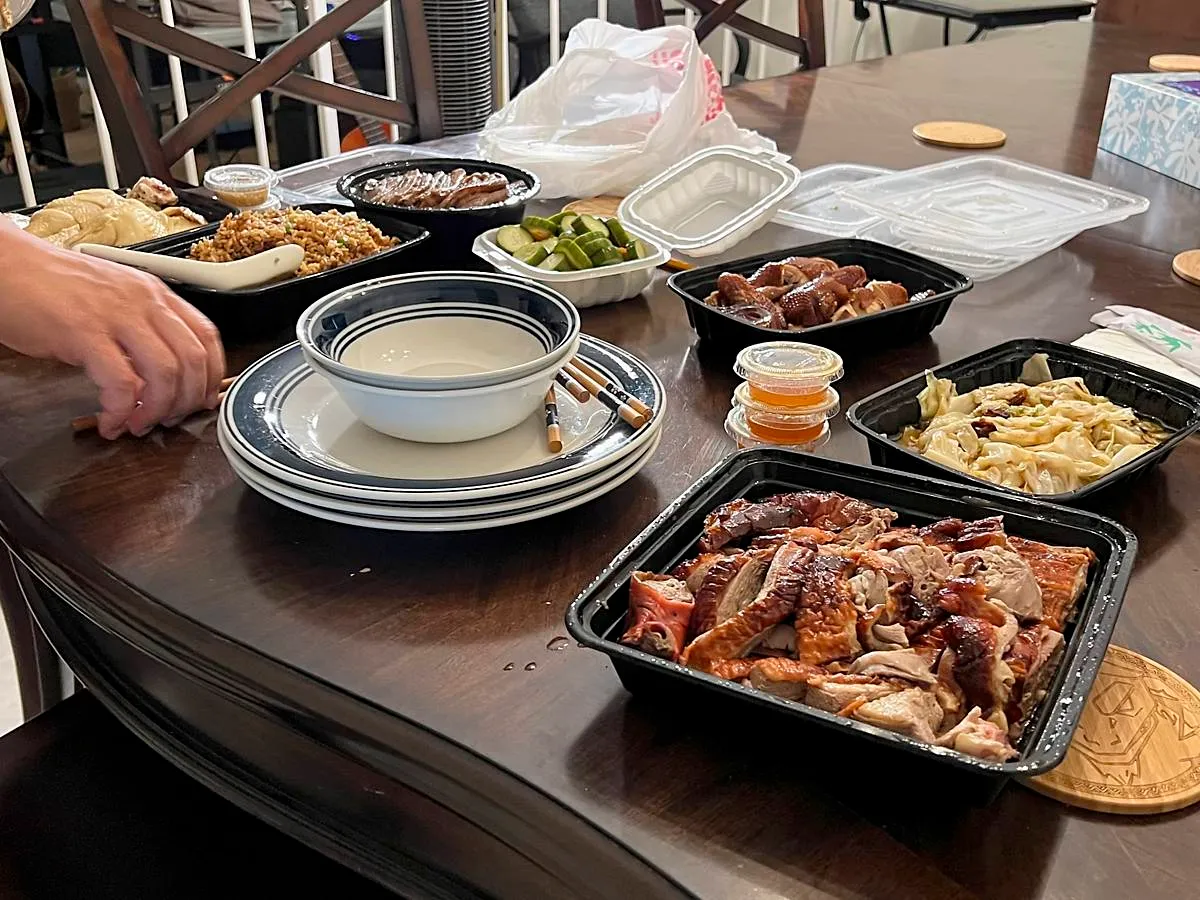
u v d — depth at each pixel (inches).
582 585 27.2
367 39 108.4
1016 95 81.4
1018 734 21.3
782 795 21.0
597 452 29.4
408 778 22.7
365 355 33.3
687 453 33.6
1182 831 20.5
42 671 42.9
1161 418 34.5
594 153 56.1
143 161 59.4
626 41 62.2
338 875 31.9
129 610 26.5
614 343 41.4
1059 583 23.7
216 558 27.9
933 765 19.5
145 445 33.1
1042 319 44.6
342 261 42.5
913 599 23.6
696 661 22.3
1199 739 22.3
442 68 73.2
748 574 24.1
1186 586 27.7
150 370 32.0
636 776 21.4
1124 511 30.8
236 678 24.7
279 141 116.0
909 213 51.4
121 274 33.3
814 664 22.2
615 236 45.5
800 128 71.4
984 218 51.8
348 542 28.6
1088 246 53.1
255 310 39.5
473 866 23.9
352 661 24.5
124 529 29.0
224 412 30.8
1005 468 31.1
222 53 61.9
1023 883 19.2
